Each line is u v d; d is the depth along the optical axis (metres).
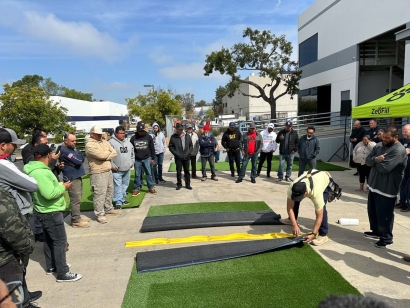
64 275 3.37
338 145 12.47
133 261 3.85
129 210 5.96
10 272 2.26
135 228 4.98
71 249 4.22
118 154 5.83
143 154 7.04
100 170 5.20
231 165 9.09
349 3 14.52
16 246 2.19
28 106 16.19
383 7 12.24
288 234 4.50
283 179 8.62
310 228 4.80
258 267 3.57
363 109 7.35
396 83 15.24
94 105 37.72
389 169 3.83
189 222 4.98
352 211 5.63
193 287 3.18
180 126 7.37
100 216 5.27
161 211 5.84
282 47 22.38
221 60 22.44
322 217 4.11
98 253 4.09
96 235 4.71
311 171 4.15
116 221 5.33
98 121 38.19
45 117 16.62
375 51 14.22
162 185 8.22
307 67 19.34
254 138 8.06
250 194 7.04
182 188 7.77
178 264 3.62
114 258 3.94
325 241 4.25
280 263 3.66
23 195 2.80
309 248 4.07
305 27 19.34
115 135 5.86
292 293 3.02
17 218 2.18
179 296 3.03
